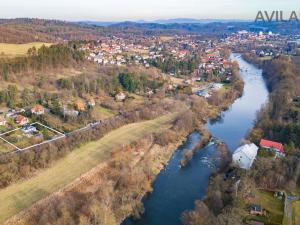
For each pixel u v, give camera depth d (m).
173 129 171.00
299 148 135.62
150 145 154.75
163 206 109.00
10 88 191.50
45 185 117.06
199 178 127.50
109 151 146.00
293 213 96.62
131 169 127.31
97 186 118.88
